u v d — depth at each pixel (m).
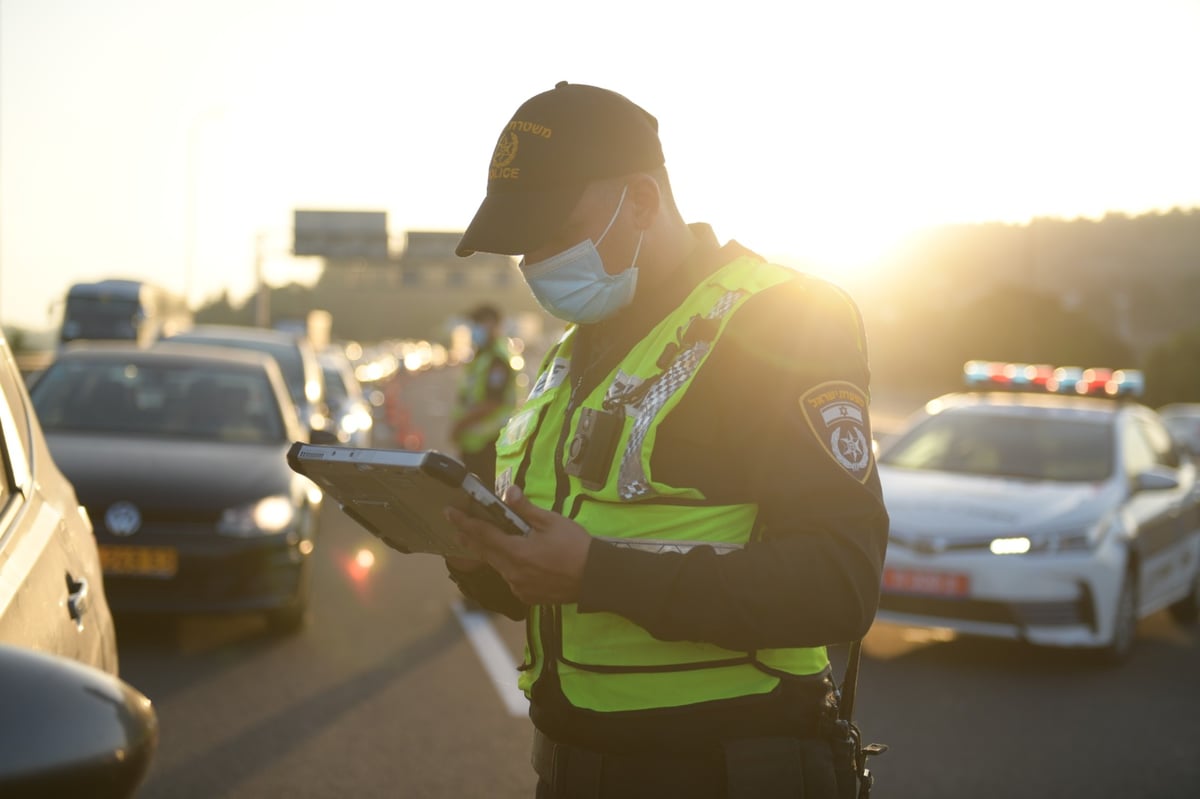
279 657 8.52
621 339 2.60
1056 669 9.31
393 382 41.22
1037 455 10.58
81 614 3.34
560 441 2.59
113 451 9.20
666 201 2.59
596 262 2.52
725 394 2.41
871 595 2.34
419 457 2.22
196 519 8.59
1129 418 11.21
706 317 2.47
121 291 22.33
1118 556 9.45
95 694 1.48
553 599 2.32
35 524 3.36
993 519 9.22
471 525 2.25
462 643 9.09
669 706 2.44
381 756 6.50
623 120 2.52
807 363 2.38
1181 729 7.75
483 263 69.69
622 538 2.40
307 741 6.71
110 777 1.44
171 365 10.65
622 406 2.48
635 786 2.45
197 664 8.28
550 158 2.48
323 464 2.42
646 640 2.45
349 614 9.99
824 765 2.50
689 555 2.29
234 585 8.63
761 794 2.42
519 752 6.65
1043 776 6.67
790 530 2.34
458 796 5.96
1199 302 126.38
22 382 4.08
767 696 2.46
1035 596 9.01
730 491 2.41
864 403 2.43
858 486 2.34
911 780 6.51
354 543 13.82
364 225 70.62
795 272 2.51
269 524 8.82
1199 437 31.88
